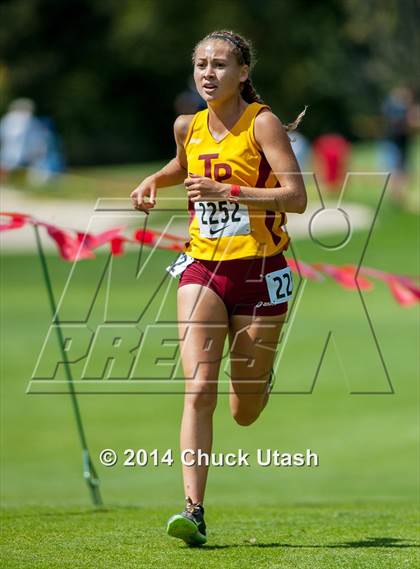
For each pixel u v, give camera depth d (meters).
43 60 137.75
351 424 33.12
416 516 18.19
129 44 136.38
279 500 23.48
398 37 92.69
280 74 131.62
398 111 74.12
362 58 104.06
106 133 138.38
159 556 14.04
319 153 76.81
